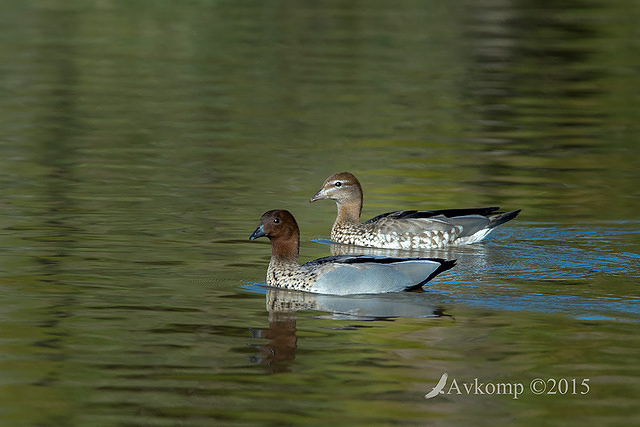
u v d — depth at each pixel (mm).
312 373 10773
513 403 10039
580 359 11203
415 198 20469
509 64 37531
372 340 11859
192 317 12695
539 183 21750
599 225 18234
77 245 16094
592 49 40719
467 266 15625
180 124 27422
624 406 9977
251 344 11680
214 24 45219
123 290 13820
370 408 9906
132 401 9977
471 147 25297
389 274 13984
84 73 34594
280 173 22297
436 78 34812
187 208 18922
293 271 14273
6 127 26281
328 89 32719
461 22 46750
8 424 9367
